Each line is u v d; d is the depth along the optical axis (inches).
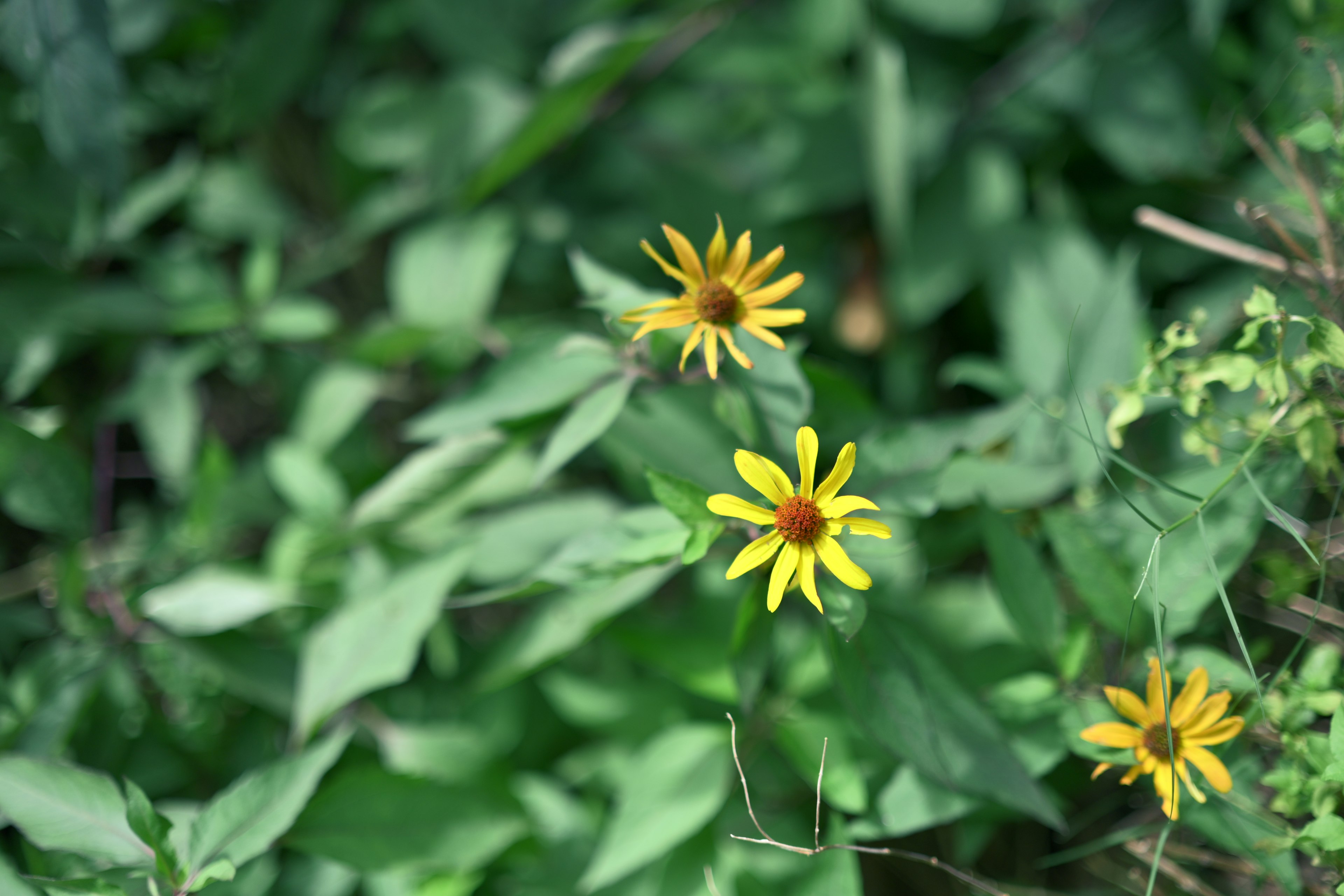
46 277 55.2
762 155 61.6
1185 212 54.8
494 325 57.8
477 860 48.3
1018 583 46.4
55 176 54.9
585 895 49.8
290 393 60.1
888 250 57.3
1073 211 55.6
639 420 48.2
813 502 42.6
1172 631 45.6
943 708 45.3
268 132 65.0
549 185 63.5
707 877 47.6
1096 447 45.6
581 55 53.8
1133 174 54.3
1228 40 53.6
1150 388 45.6
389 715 52.7
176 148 63.0
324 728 51.6
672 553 44.3
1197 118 54.0
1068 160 56.7
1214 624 46.9
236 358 56.9
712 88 62.6
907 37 58.2
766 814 50.3
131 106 59.0
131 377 57.4
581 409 45.6
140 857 45.1
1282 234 46.1
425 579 49.1
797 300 58.5
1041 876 50.5
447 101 60.7
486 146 59.8
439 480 50.3
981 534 49.9
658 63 60.6
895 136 53.4
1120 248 55.3
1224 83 53.7
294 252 67.4
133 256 58.4
